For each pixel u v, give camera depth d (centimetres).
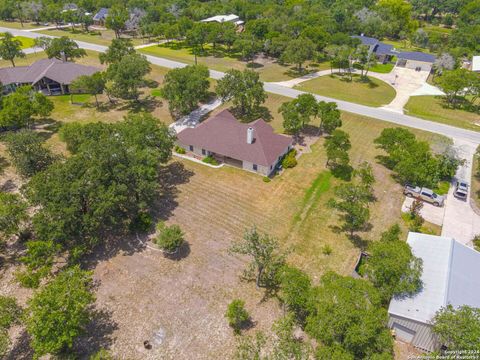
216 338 2814
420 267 2823
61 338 2383
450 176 5016
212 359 2666
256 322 2941
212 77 8812
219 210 4306
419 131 6475
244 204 4428
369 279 2958
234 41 10738
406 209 4403
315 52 9794
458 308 2503
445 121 6931
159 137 4519
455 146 5400
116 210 3728
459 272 2959
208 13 14250
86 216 3362
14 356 2698
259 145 5069
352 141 6131
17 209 3431
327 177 5031
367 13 13900
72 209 3266
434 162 4688
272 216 4228
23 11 13975
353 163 5409
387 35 14438
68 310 2486
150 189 3844
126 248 3700
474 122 6925
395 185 4894
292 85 8612
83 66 8038
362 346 2219
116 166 3684
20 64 9588
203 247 3725
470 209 4472
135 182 3794
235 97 6506
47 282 3206
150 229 3962
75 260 3500
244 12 14275
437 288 2805
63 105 7225
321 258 3619
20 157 4259
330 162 5409
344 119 6938
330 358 2195
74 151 4684
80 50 9075
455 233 4041
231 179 4925
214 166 5216
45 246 3069
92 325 2894
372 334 2172
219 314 3012
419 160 4694
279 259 3120
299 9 14175
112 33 13388
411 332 2692
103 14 14550
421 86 8994
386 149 5484
